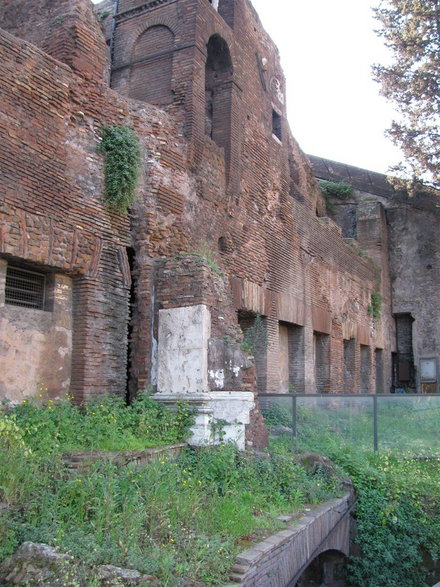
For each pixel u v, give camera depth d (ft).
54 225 28.07
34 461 19.42
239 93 46.65
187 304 31.17
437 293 95.45
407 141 80.48
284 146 56.65
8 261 26.89
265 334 49.01
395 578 29.68
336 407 37.29
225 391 30.53
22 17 34.19
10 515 16.69
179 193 36.63
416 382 95.14
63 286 29.40
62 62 30.78
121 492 19.20
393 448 35.86
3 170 25.68
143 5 43.78
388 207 97.76
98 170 31.19
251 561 17.88
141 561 15.65
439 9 73.97
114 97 33.09
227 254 43.09
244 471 26.37
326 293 65.51
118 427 26.08
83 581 14.33
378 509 30.91
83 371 28.86
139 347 32.07
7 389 26.07
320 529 24.94
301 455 31.65
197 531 19.01
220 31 44.37
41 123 27.99
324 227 67.05
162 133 35.94
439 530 30.68
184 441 27.76
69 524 17.10
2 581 14.65
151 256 33.06
